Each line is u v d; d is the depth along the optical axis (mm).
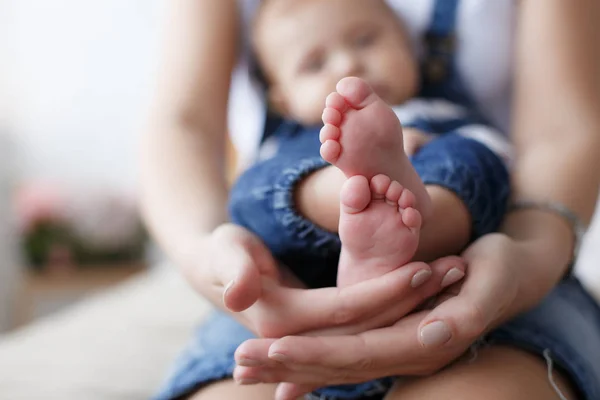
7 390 787
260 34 819
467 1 785
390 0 816
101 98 2109
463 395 496
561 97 689
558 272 572
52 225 2107
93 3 2070
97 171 2148
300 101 773
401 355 476
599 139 667
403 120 714
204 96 769
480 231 544
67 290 2021
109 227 2117
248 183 582
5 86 2117
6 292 1723
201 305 1120
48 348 937
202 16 799
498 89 812
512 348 557
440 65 804
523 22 744
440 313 464
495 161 568
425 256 525
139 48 2064
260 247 553
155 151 719
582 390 563
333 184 526
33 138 2145
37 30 2104
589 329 642
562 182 636
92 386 808
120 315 1086
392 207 462
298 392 500
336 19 767
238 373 483
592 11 714
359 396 583
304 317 496
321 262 571
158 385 817
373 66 752
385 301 480
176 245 622
